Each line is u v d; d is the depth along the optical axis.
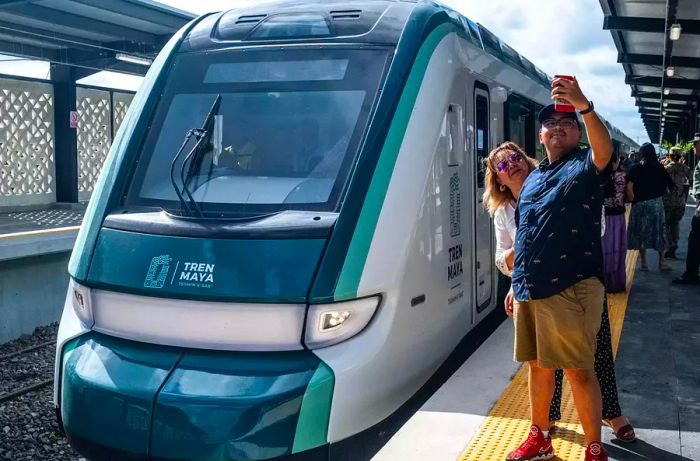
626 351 5.56
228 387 3.86
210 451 3.75
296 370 3.91
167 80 5.29
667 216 10.34
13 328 8.30
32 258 8.52
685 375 4.97
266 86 5.01
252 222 4.28
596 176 3.19
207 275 4.12
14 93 13.24
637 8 14.96
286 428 3.79
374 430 4.20
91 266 4.51
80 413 4.14
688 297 7.48
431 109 4.89
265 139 4.80
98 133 15.27
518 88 7.59
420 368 4.70
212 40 5.38
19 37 12.52
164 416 3.87
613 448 3.75
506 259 3.76
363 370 4.04
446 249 5.13
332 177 4.47
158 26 12.51
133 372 4.09
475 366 4.80
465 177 5.61
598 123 3.08
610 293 7.43
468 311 5.73
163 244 4.33
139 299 4.28
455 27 5.55
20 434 5.75
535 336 3.42
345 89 4.82
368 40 4.99
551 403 3.81
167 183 4.83
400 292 4.37
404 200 4.49
